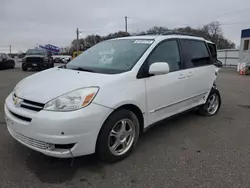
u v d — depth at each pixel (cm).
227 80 1234
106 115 268
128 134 309
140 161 304
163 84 349
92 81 276
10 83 990
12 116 278
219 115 518
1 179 258
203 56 464
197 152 332
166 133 403
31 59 1728
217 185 254
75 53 2744
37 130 248
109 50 378
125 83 293
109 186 251
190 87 414
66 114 244
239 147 351
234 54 2416
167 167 290
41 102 255
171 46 386
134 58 332
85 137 255
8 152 319
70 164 292
